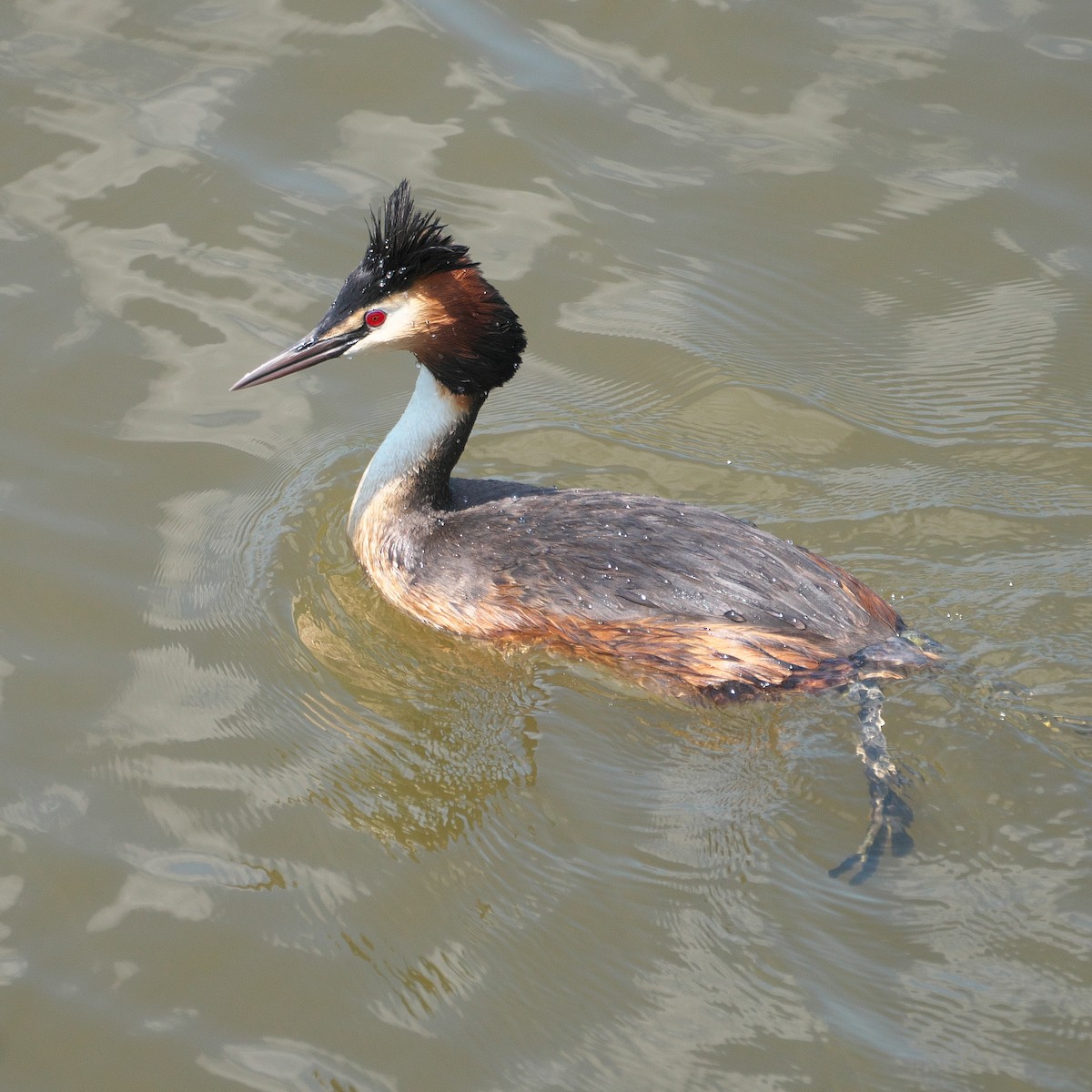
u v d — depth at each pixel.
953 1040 9.08
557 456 14.39
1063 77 18.36
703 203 17.11
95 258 15.72
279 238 16.17
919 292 16.30
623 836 10.50
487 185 17.06
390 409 14.89
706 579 11.38
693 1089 8.88
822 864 10.25
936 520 13.46
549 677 11.86
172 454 13.87
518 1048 9.13
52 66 17.81
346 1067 8.98
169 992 9.38
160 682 11.67
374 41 18.50
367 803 10.77
